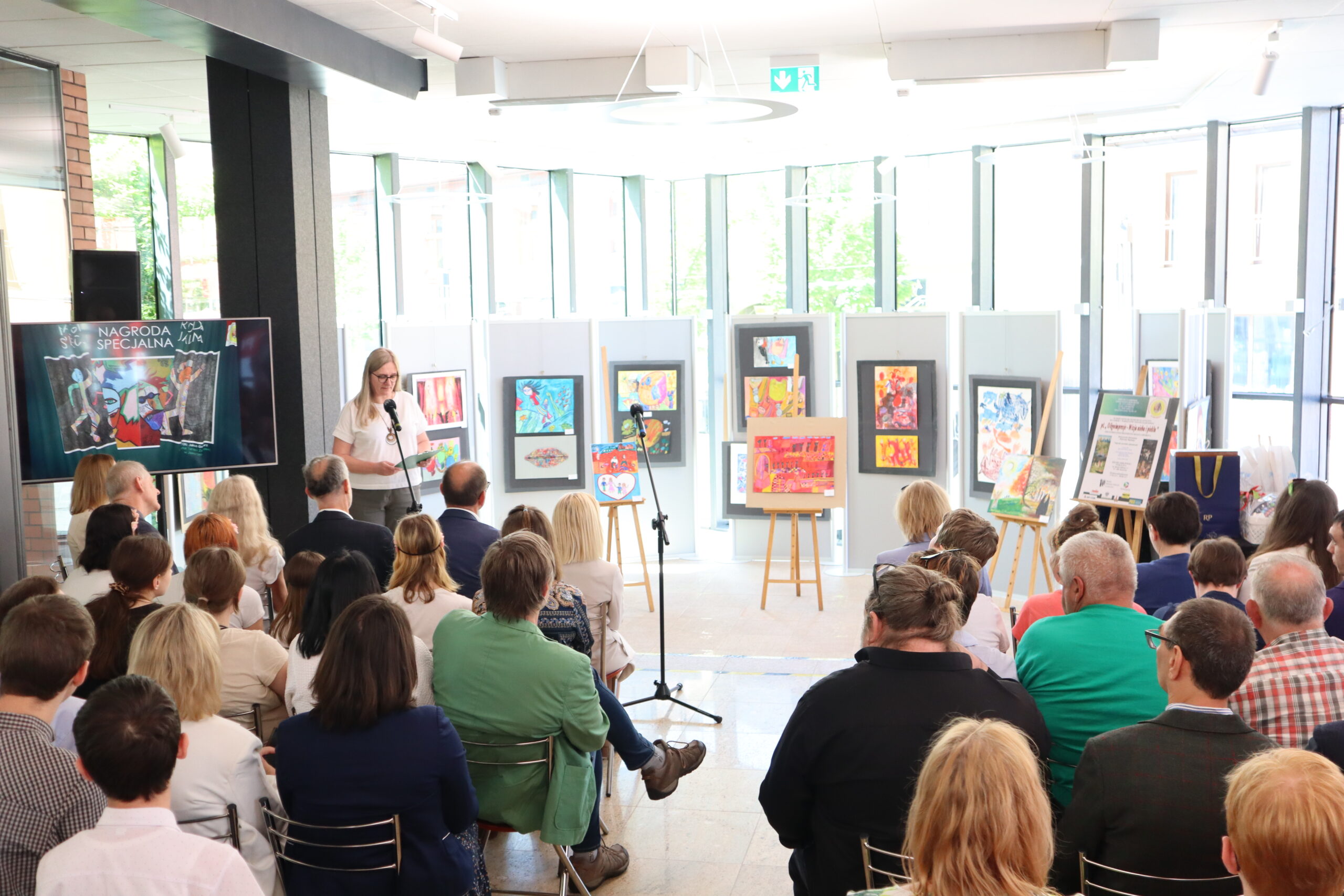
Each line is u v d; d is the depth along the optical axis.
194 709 2.61
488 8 6.33
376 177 10.56
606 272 12.12
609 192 11.98
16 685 2.35
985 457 8.34
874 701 2.38
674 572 9.22
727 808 4.54
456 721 3.19
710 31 6.89
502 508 9.41
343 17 6.43
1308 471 9.28
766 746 5.21
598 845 3.87
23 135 6.96
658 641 7.10
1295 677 2.74
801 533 9.54
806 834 2.55
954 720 1.81
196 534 4.07
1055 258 10.09
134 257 6.89
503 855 4.07
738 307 11.96
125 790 1.91
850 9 6.45
